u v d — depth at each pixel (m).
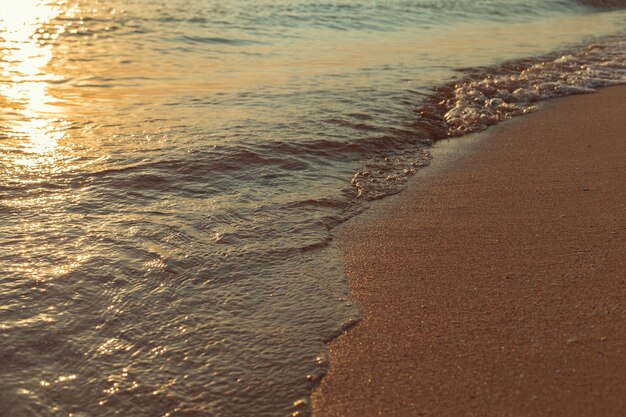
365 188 3.76
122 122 4.61
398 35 10.01
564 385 1.98
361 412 1.92
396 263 2.84
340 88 5.95
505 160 4.30
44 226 2.92
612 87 6.49
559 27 11.98
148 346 2.17
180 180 3.56
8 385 1.94
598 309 2.39
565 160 4.23
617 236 3.02
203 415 1.89
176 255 2.76
